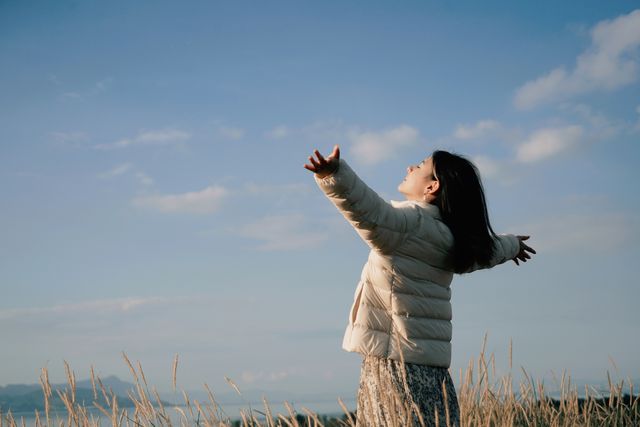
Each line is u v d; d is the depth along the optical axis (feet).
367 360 7.89
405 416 7.35
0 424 8.70
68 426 8.70
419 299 7.84
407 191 8.79
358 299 8.14
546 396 12.61
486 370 11.42
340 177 7.00
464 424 10.74
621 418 12.12
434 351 7.88
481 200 8.41
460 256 8.02
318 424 8.31
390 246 7.61
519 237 9.98
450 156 8.55
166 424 8.55
